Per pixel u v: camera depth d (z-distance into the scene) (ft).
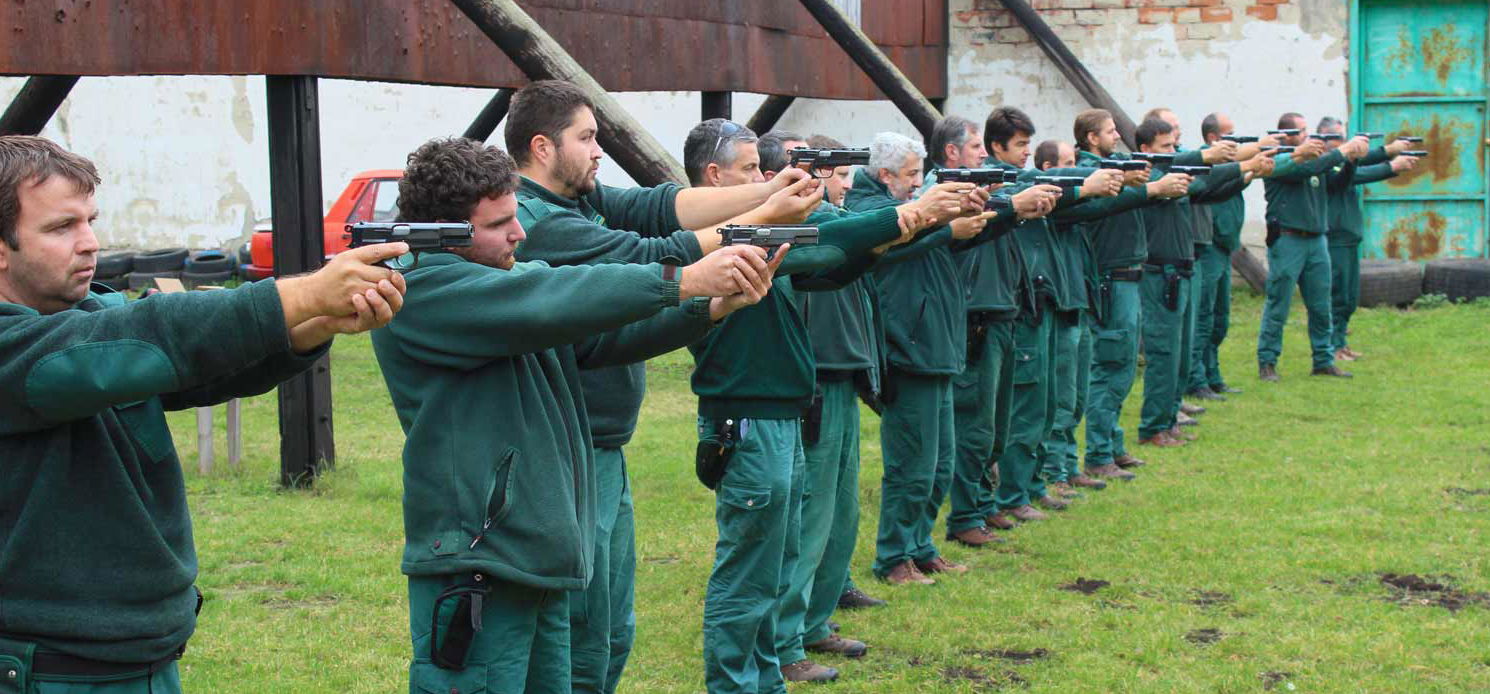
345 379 40.24
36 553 8.33
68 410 7.87
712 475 15.24
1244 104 50.29
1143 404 30.73
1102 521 24.76
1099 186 22.95
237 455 28.66
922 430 20.38
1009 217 20.21
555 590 10.86
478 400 10.57
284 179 25.50
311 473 27.04
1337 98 49.73
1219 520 24.68
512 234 10.90
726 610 15.37
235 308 7.82
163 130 59.93
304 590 20.59
